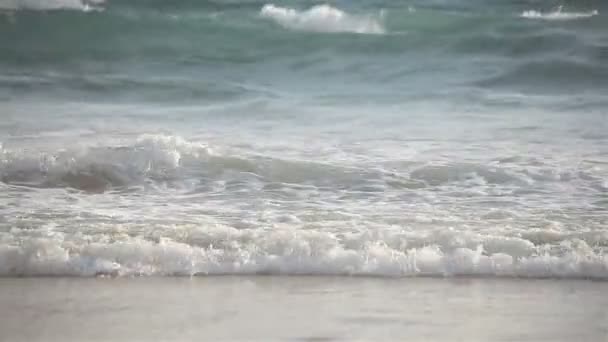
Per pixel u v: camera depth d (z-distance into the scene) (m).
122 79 60.38
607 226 29.09
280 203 32.69
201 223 28.86
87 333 20.17
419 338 20.20
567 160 39.81
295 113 52.06
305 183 36.00
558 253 26.48
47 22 72.12
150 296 23.33
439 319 21.69
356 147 42.41
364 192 34.62
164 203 32.62
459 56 70.75
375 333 20.50
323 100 56.53
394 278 25.52
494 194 34.38
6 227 27.70
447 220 29.75
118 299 23.00
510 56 70.31
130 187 35.50
